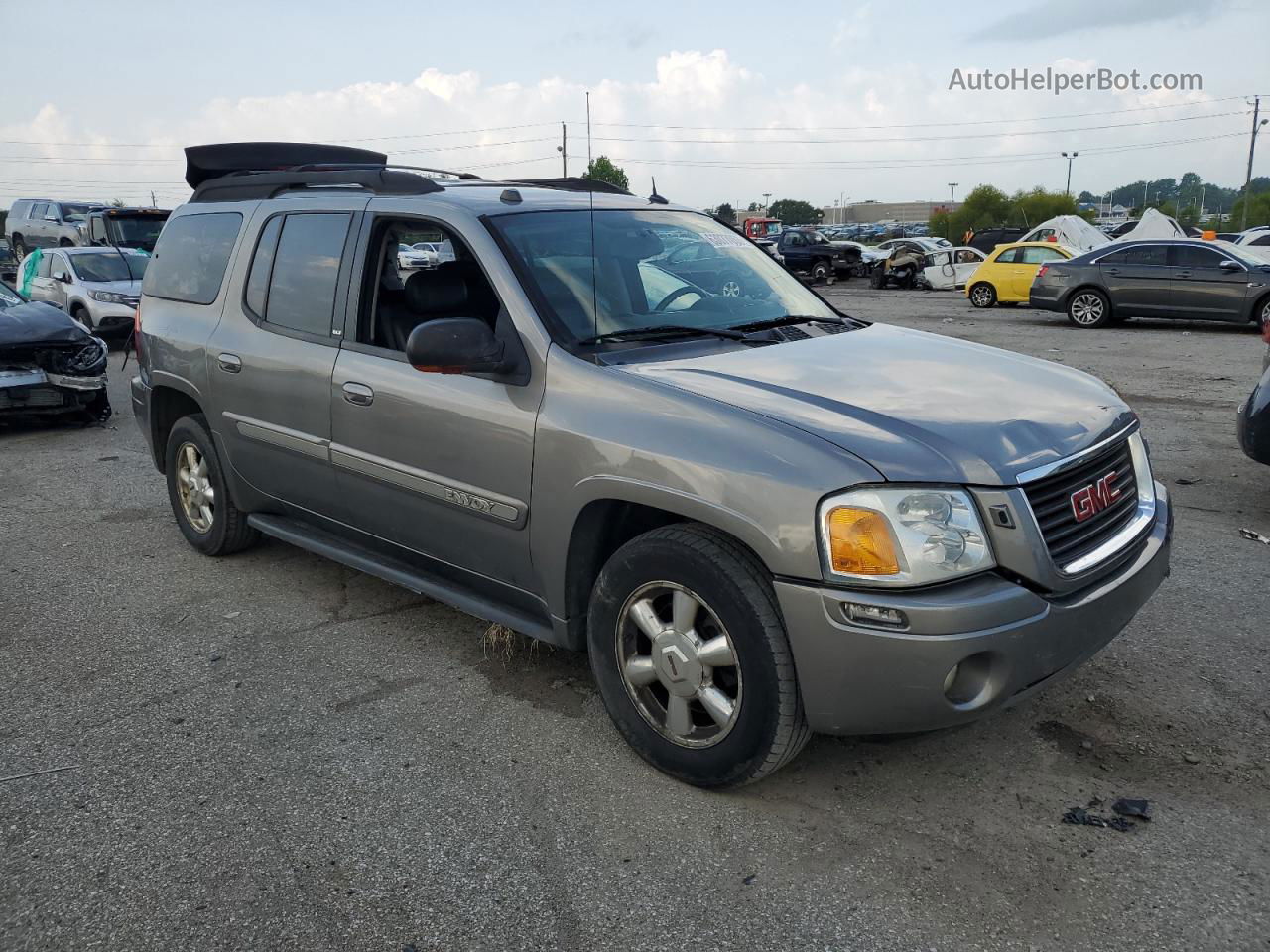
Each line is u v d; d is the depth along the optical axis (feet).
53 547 18.83
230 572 17.26
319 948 8.30
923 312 68.80
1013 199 236.02
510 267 11.82
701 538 9.86
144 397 18.12
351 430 13.32
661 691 10.82
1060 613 9.30
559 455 10.82
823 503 8.98
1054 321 60.49
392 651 13.99
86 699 12.74
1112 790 10.32
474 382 11.78
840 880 9.02
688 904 8.73
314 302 14.16
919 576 8.84
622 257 12.85
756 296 13.82
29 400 28.30
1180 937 8.21
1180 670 12.88
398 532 13.33
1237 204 260.01
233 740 11.65
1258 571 16.37
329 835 9.79
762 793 10.36
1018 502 9.16
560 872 9.20
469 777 10.77
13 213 99.25
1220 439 26.25
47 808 10.32
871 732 9.30
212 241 16.51
